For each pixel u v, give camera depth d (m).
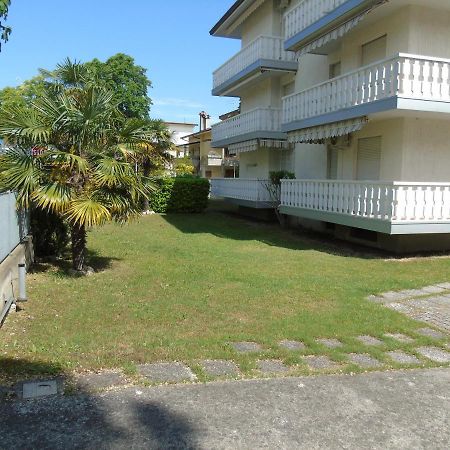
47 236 10.17
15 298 6.66
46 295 7.18
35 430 3.34
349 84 11.93
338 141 14.45
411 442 3.40
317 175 16.64
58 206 7.95
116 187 8.77
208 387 4.13
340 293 7.77
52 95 9.00
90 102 8.59
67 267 9.40
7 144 8.65
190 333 5.62
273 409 3.79
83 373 4.28
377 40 12.87
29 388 3.93
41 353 4.70
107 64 31.39
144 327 5.80
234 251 12.16
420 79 10.27
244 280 8.53
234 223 19.16
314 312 6.67
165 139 20.28
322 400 3.99
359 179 13.70
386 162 12.26
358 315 6.56
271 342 5.34
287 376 4.45
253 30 22.36
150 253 11.41
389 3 11.19
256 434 3.41
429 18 11.46
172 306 6.76
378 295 7.86
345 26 12.37
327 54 15.77
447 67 10.42
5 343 5.01
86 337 5.29
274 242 14.18
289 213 15.45
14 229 7.78
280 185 16.98
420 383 4.41
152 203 22.59
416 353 5.21
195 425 3.50
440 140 11.92
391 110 10.38
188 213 23.02
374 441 3.39
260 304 7.01
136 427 3.43
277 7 19.53
